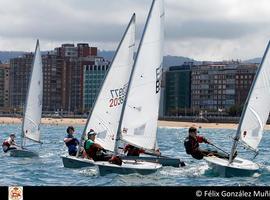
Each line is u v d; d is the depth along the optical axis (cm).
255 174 3325
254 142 3450
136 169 3203
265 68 3397
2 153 5216
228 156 3541
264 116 3453
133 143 3372
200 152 3419
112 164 3212
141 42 3384
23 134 5009
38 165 4066
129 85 3350
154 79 3419
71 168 3631
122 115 3344
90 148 3366
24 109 5028
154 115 3422
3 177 3325
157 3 3422
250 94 3397
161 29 3450
